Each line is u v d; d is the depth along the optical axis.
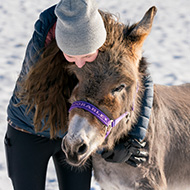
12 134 2.18
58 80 1.96
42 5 11.50
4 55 7.07
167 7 11.15
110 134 1.98
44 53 1.93
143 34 1.93
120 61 1.82
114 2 11.74
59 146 2.23
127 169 2.23
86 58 1.77
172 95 2.61
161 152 2.30
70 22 1.64
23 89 2.02
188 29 8.98
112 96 1.79
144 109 2.10
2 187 3.36
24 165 2.18
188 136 2.49
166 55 7.16
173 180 2.50
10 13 10.53
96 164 2.33
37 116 2.00
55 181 3.50
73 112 1.77
